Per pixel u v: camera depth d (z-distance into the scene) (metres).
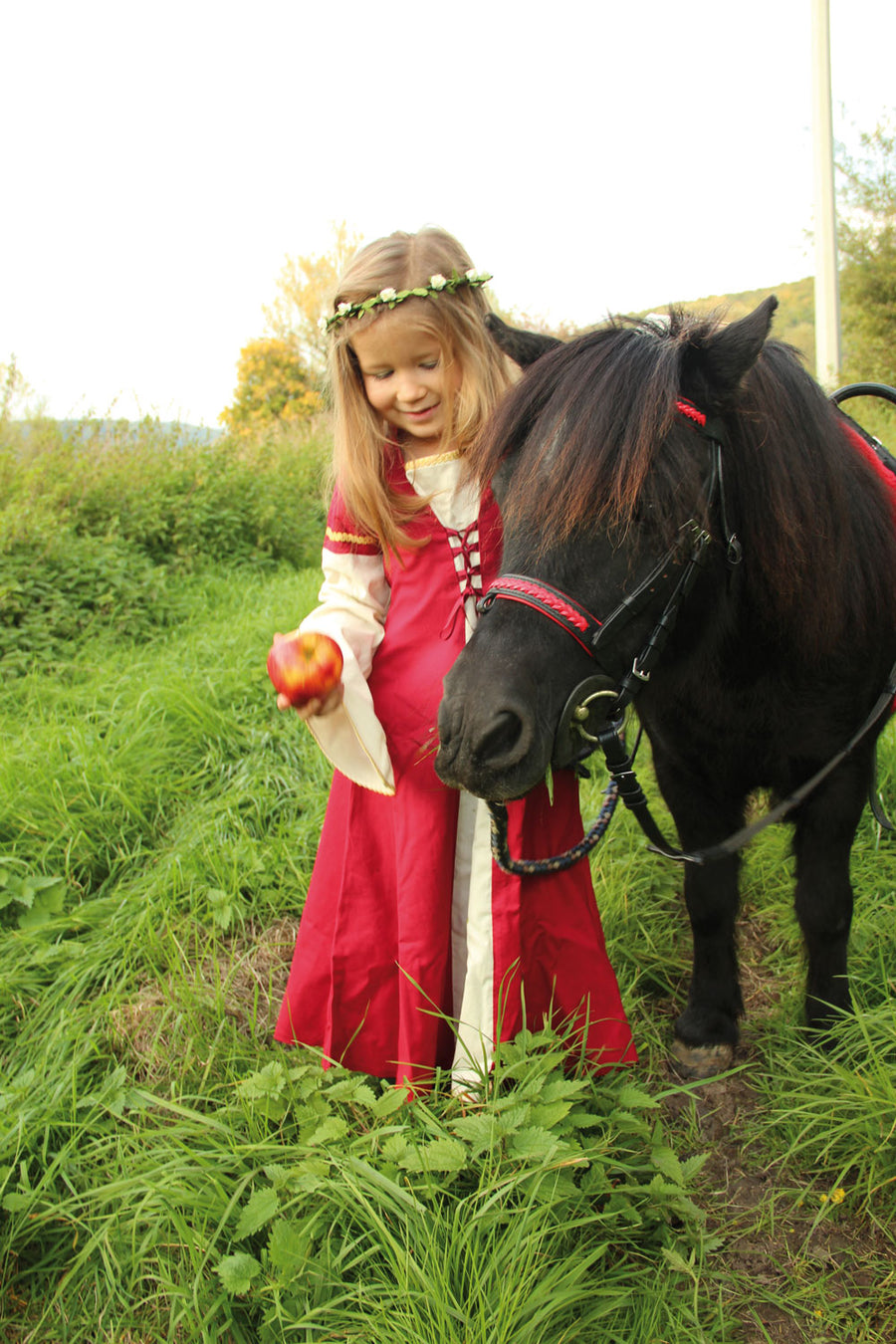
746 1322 1.41
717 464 1.37
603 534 1.26
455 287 1.49
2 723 3.39
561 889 1.64
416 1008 1.60
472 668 1.26
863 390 2.25
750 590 1.50
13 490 5.77
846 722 1.70
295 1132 1.63
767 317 1.29
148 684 3.63
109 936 2.28
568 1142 1.44
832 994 1.88
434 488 1.54
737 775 1.78
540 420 1.31
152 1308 1.46
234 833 2.69
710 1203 1.62
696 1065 1.90
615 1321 1.37
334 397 1.61
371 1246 1.42
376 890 1.68
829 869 1.82
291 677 1.46
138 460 6.51
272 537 6.55
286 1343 1.32
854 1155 1.60
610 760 1.42
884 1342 1.36
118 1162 1.59
